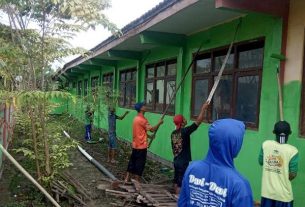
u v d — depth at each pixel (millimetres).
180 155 6129
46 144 6113
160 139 9938
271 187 4281
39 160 6484
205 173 2164
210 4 5676
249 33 6145
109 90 12188
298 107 5035
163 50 10102
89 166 9266
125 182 6754
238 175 2049
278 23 5328
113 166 9406
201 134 7684
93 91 13023
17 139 10766
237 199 1964
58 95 5250
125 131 13492
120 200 6211
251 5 5098
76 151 11250
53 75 6781
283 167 4191
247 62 6270
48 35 6078
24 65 6219
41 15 5891
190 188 2256
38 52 6047
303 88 5016
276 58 5266
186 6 5680
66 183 6508
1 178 7551
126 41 9883
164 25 7480
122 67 14547
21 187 6750
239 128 2096
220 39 7098
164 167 9133
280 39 5289
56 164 6270
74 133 14500
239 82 6473
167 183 7133
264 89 5707
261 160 4531
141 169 7102
